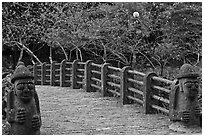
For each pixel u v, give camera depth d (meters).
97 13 14.51
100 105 9.24
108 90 10.58
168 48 12.55
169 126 6.86
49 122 7.36
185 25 12.98
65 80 13.77
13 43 16.78
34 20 15.84
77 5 14.89
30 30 16.05
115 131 6.65
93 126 7.04
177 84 6.74
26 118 5.71
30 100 5.77
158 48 12.75
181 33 12.91
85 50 16.36
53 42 15.32
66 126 7.04
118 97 10.52
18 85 5.69
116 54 14.45
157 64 14.64
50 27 15.94
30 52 16.39
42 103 9.56
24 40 16.36
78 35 14.38
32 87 5.73
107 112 8.37
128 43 14.29
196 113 6.54
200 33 13.00
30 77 5.77
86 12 14.73
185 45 13.41
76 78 12.92
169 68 13.51
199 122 6.60
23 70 5.76
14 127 5.76
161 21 12.95
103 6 13.88
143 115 8.02
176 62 14.27
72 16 14.71
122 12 13.76
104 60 14.47
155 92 8.18
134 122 7.36
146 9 13.58
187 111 6.50
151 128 6.85
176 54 12.88
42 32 15.80
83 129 6.81
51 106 9.12
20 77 5.72
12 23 16.11
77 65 12.96
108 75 10.58
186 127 6.54
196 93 6.50
